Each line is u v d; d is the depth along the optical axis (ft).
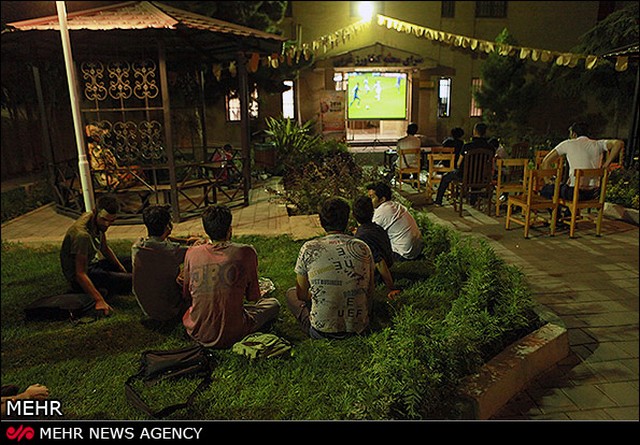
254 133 49.16
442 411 9.84
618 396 11.07
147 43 29.27
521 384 11.27
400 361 9.77
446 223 24.57
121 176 27.30
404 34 56.44
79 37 25.39
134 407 10.20
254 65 29.89
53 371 11.62
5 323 14.20
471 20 57.31
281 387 10.57
